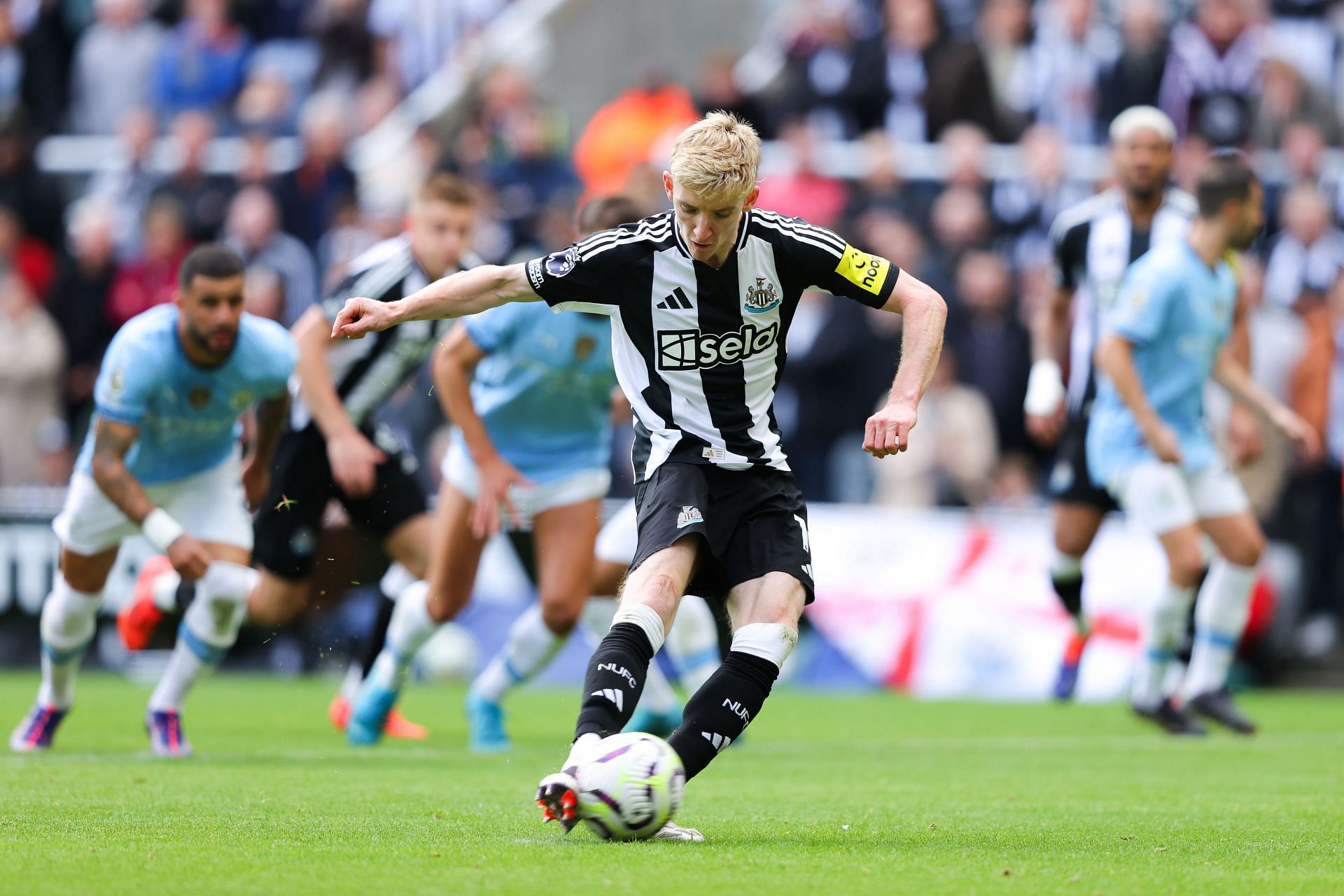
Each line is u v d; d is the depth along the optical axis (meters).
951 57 47.84
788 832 15.07
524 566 28.28
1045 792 19.42
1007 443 42.44
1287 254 42.91
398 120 52.12
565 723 30.52
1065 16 48.44
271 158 47.16
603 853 13.22
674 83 57.28
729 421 14.74
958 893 11.50
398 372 26.05
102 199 48.34
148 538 21.08
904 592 40.00
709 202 13.54
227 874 12.05
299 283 44.09
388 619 28.12
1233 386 28.52
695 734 14.09
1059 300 31.22
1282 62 48.31
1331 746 26.34
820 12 50.75
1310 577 41.31
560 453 24.56
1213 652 28.92
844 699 37.31
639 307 14.55
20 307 44.09
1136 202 29.95
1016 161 45.22
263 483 24.05
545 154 46.84
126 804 16.77
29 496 41.53
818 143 47.72
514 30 54.06
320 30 53.50
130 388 21.09
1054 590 32.12
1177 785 20.34
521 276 14.44
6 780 19.05
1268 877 12.55
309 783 19.41
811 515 40.97
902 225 43.09
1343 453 41.50
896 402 14.20
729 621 14.92
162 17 54.75
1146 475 27.83
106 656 40.66
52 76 52.94
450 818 15.80
